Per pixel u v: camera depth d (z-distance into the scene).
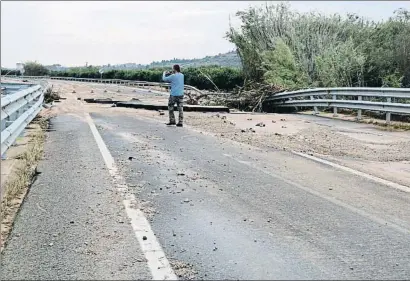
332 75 24.64
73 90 51.75
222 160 10.23
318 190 7.88
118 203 6.88
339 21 30.73
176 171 9.05
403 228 6.06
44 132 13.93
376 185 8.29
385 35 26.08
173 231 5.78
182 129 15.40
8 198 6.88
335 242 5.52
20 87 20.47
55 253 5.09
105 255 5.04
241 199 7.25
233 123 17.34
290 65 28.34
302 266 4.82
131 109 23.30
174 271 4.66
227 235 5.68
